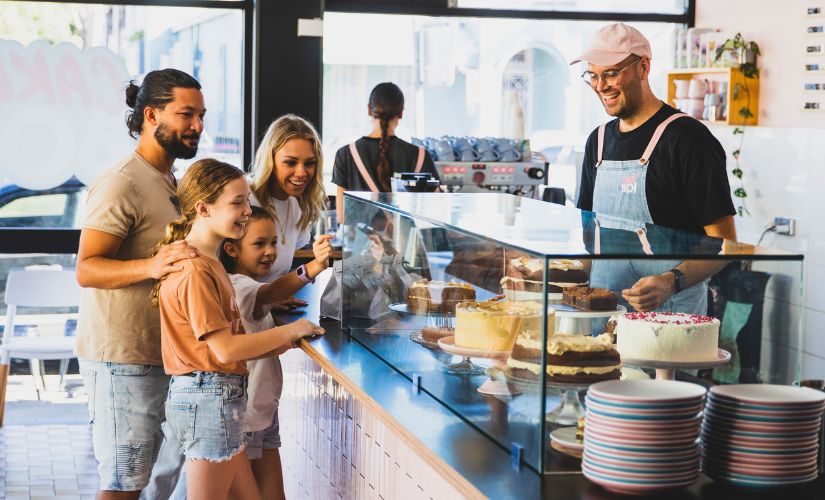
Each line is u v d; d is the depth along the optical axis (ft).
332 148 21.36
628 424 5.64
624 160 11.05
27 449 16.94
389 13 21.22
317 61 20.12
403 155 18.90
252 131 20.29
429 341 7.96
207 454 9.48
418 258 8.22
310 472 12.20
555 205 9.46
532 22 21.89
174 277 9.32
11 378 20.40
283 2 19.84
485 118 22.04
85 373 10.35
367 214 9.62
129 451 10.29
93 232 9.87
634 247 6.53
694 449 5.77
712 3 21.07
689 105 20.07
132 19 19.75
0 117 19.38
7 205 19.58
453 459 6.37
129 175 10.09
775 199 18.39
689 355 6.39
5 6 19.19
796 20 18.34
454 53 21.68
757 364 6.45
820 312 17.22
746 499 5.72
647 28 22.03
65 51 19.53
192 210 9.62
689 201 10.68
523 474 6.08
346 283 10.39
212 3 20.04
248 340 9.38
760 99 19.24
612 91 10.77
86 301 10.23
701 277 6.36
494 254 6.79
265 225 10.86
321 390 11.51
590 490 5.81
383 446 9.16
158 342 10.25
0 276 19.65
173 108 10.21
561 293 6.06
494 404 6.75
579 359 6.05
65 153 19.71
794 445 5.77
